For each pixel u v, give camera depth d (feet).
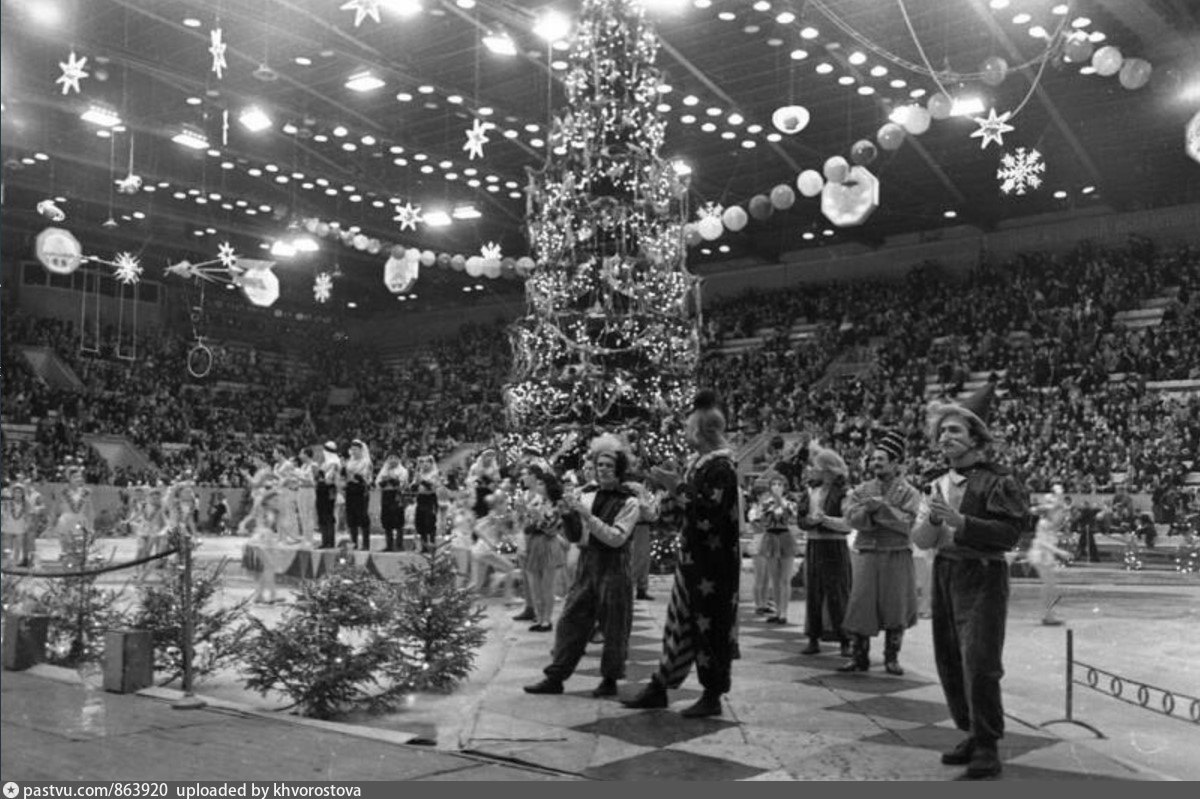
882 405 107.24
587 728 20.30
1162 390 91.97
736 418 119.14
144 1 83.66
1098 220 109.19
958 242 125.49
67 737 18.26
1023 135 98.78
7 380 132.67
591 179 56.75
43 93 94.94
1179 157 95.40
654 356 55.88
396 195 127.44
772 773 16.97
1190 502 81.61
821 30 79.30
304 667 22.24
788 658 29.91
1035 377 98.07
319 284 104.99
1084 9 74.64
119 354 147.43
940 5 76.38
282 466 61.00
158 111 106.11
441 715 21.94
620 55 57.47
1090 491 85.66
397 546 61.82
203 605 27.20
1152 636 36.68
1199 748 19.58
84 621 28.12
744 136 107.55
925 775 16.87
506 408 61.11
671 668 21.85
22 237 142.41
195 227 142.31
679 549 21.97
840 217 54.08
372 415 159.12
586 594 23.98
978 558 17.17
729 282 149.07
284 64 96.48
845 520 27.43
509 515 45.60
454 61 94.48
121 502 107.55
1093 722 21.85
